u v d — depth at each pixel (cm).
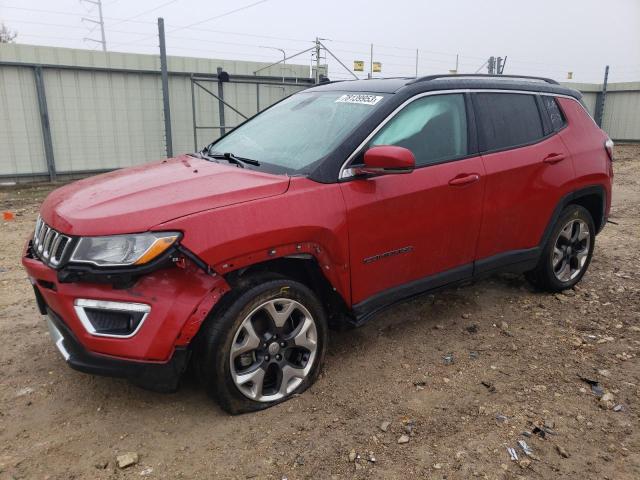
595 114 2552
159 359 275
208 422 305
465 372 362
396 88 376
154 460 276
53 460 276
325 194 321
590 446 289
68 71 1195
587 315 454
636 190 1120
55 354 382
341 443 289
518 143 429
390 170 321
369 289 351
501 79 441
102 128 1262
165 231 270
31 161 1199
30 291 505
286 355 322
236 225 286
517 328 429
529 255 445
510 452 282
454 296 490
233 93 1427
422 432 299
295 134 381
